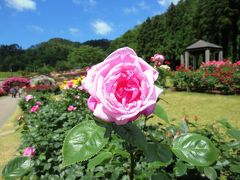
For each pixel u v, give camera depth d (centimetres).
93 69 98
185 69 1731
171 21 5938
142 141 99
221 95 1480
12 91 3719
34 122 634
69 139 98
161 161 108
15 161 139
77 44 13450
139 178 157
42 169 403
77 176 346
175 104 1288
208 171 216
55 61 11269
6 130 1130
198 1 5819
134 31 8675
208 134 309
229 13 4978
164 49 5709
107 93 90
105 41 13262
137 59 97
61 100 948
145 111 93
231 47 5506
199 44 3023
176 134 234
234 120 966
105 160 126
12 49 12762
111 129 99
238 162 246
